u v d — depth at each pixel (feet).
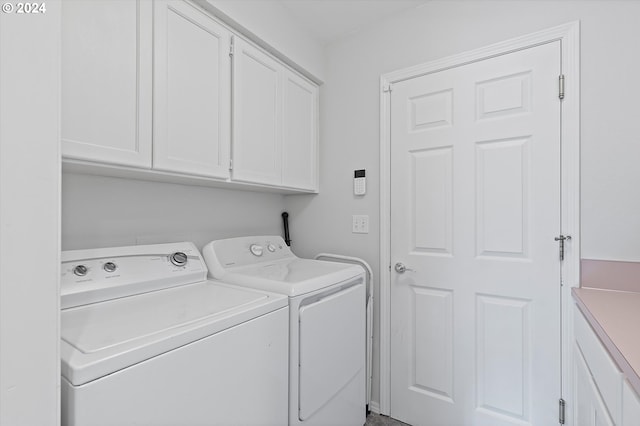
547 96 4.79
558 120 4.71
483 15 5.35
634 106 4.23
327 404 4.58
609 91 4.37
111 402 2.23
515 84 5.05
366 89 6.64
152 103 3.85
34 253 1.86
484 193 5.31
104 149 3.38
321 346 4.45
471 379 5.37
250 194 6.72
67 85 3.09
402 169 6.16
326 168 7.16
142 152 3.74
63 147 3.06
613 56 4.35
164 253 4.49
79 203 4.08
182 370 2.69
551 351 4.72
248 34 5.20
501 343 5.13
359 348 5.51
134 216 4.68
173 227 5.22
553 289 4.72
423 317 5.87
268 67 5.75
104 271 3.75
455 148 5.58
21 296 1.80
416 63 6.02
